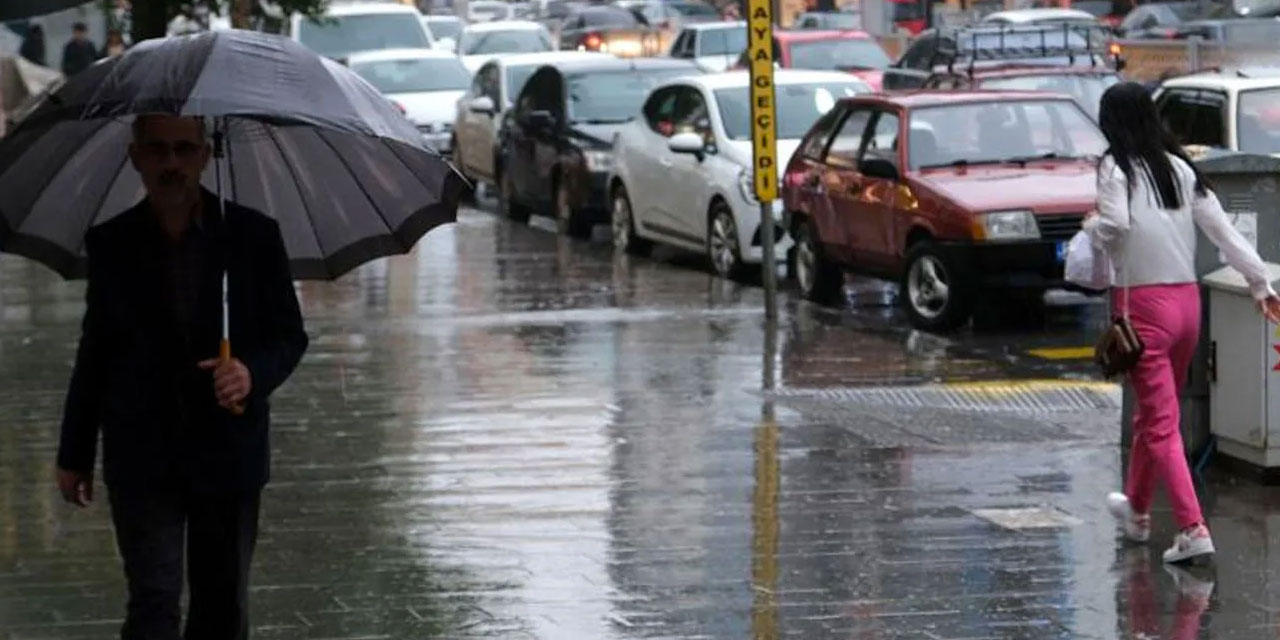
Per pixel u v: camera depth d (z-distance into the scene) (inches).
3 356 1110.4
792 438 862.5
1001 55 1854.1
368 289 1413.6
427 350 1119.0
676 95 1592.0
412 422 901.2
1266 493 751.1
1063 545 676.1
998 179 1238.3
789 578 635.5
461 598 613.6
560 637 571.8
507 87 2050.9
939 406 948.0
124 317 432.5
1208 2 3189.0
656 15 4170.8
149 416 433.7
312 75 408.5
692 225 1521.9
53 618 594.2
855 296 1392.7
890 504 736.3
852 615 593.6
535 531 698.2
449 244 1720.0
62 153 433.4
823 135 1368.1
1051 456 821.9
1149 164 644.1
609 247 1692.9
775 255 1379.2
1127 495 677.3
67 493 448.1
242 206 442.6
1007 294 1310.3
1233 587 624.1
